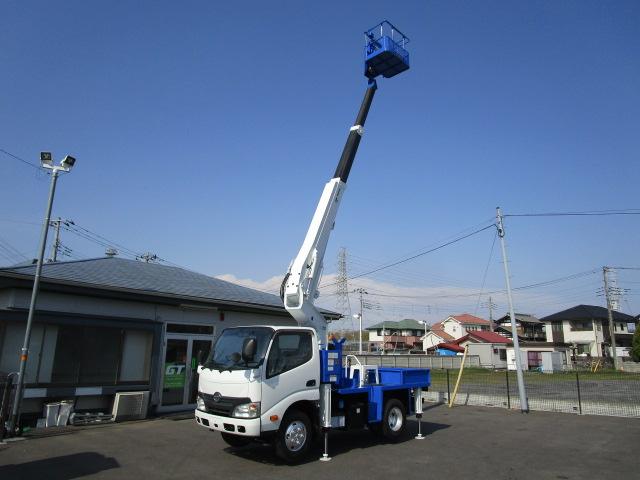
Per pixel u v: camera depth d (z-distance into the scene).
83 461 8.25
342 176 10.88
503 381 28.62
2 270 10.81
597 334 59.09
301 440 8.53
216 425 8.30
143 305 13.55
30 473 7.48
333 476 7.64
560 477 7.73
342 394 9.42
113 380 12.51
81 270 13.81
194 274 18.75
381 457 8.98
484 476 7.73
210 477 7.46
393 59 11.53
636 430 12.05
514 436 11.20
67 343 11.82
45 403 11.36
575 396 20.53
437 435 11.30
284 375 8.38
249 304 15.77
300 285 9.62
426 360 42.34
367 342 77.44
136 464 8.13
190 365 14.49
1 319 10.81
